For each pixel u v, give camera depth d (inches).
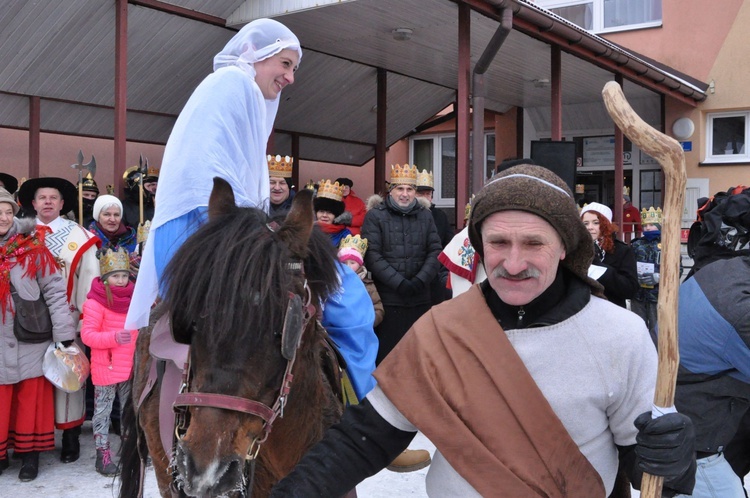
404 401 63.9
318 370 91.0
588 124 521.3
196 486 68.3
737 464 103.4
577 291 65.8
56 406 189.9
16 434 181.2
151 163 431.2
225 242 74.7
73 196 225.6
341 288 95.3
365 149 500.7
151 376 93.7
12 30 284.5
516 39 349.7
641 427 60.2
